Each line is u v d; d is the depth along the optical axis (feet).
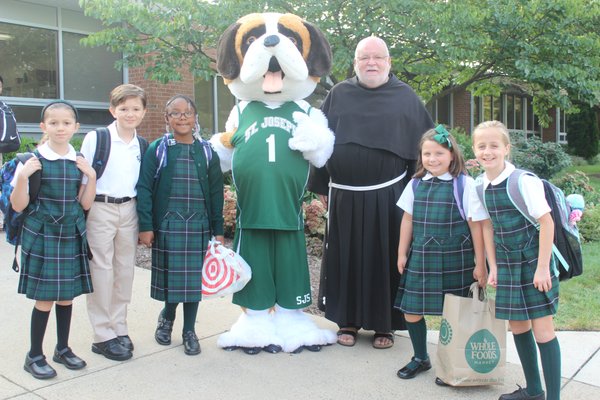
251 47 12.55
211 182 12.80
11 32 34.09
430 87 37.63
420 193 11.51
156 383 11.23
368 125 13.03
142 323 14.70
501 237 9.92
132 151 12.17
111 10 27.17
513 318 9.76
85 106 37.06
